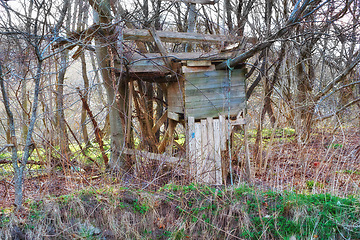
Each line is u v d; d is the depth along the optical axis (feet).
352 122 31.30
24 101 25.67
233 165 23.02
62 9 19.77
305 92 29.60
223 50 19.43
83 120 28.63
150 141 23.99
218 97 19.74
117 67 19.85
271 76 30.89
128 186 18.17
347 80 31.91
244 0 28.07
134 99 23.36
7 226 14.57
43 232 14.94
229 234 15.61
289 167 22.22
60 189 18.01
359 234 15.05
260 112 23.38
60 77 22.95
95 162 21.81
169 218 16.42
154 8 25.86
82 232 15.48
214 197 17.04
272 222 15.94
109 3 19.47
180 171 19.19
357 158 21.89
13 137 14.70
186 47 27.61
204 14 28.14
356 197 17.02
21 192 15.56
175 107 21.85
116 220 16.05
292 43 27.96
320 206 16.33
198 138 19.31
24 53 17.13
